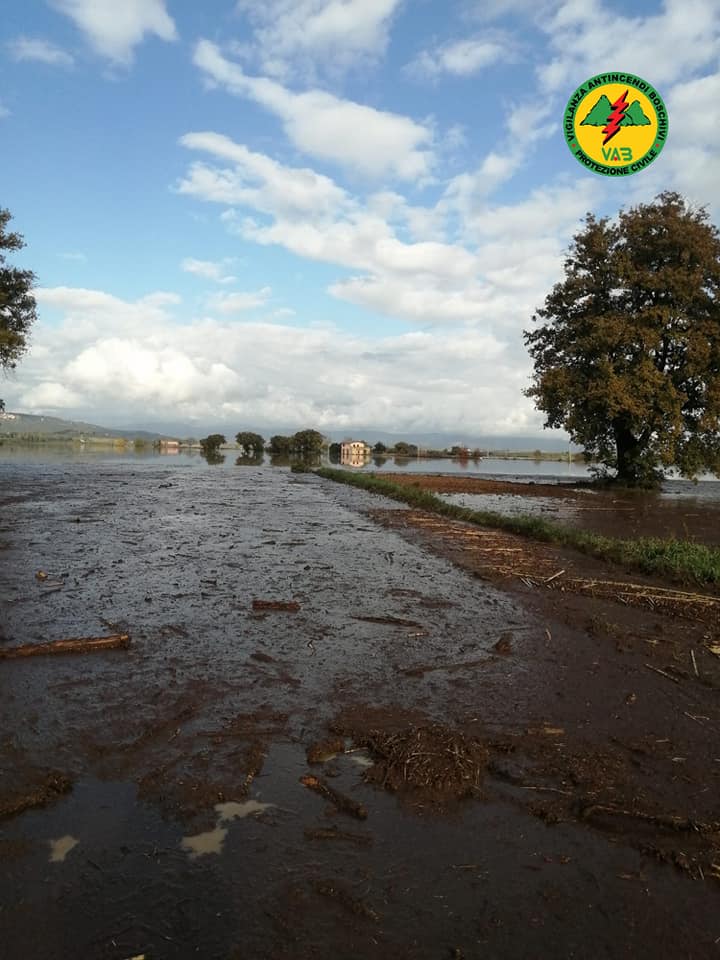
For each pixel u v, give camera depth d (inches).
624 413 1034.7
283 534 441.1
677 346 1047.0
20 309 1106.1
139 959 76.8
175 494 748.0
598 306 1109.1
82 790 112.9
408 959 78.3
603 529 532.7
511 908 87.5
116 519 491.8
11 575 277.9
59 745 128.5
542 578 308.7
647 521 605.0
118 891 88.2
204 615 227.0
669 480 1684.3
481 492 929.5
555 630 224.2
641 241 1053.8
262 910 85.4
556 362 1158.3
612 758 131.0
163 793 112.4
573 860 98.4
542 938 82.5
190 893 88.2
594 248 1070.4
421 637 211.3
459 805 112.6
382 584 289.3
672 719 151.9
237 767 122.2
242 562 328.8
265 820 105.7
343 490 914.7
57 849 96.9
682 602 267.9
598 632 222.1
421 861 96.7
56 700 150.3
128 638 193.0
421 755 126.9
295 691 161.2
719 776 125.3
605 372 984.3
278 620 224.4
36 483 842.2
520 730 142.9
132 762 122.8
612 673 182.2
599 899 90.0
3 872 91.4
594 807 111.3
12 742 129.1
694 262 1032.2
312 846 99.3
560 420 1136.2
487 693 164.7
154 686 160.6
